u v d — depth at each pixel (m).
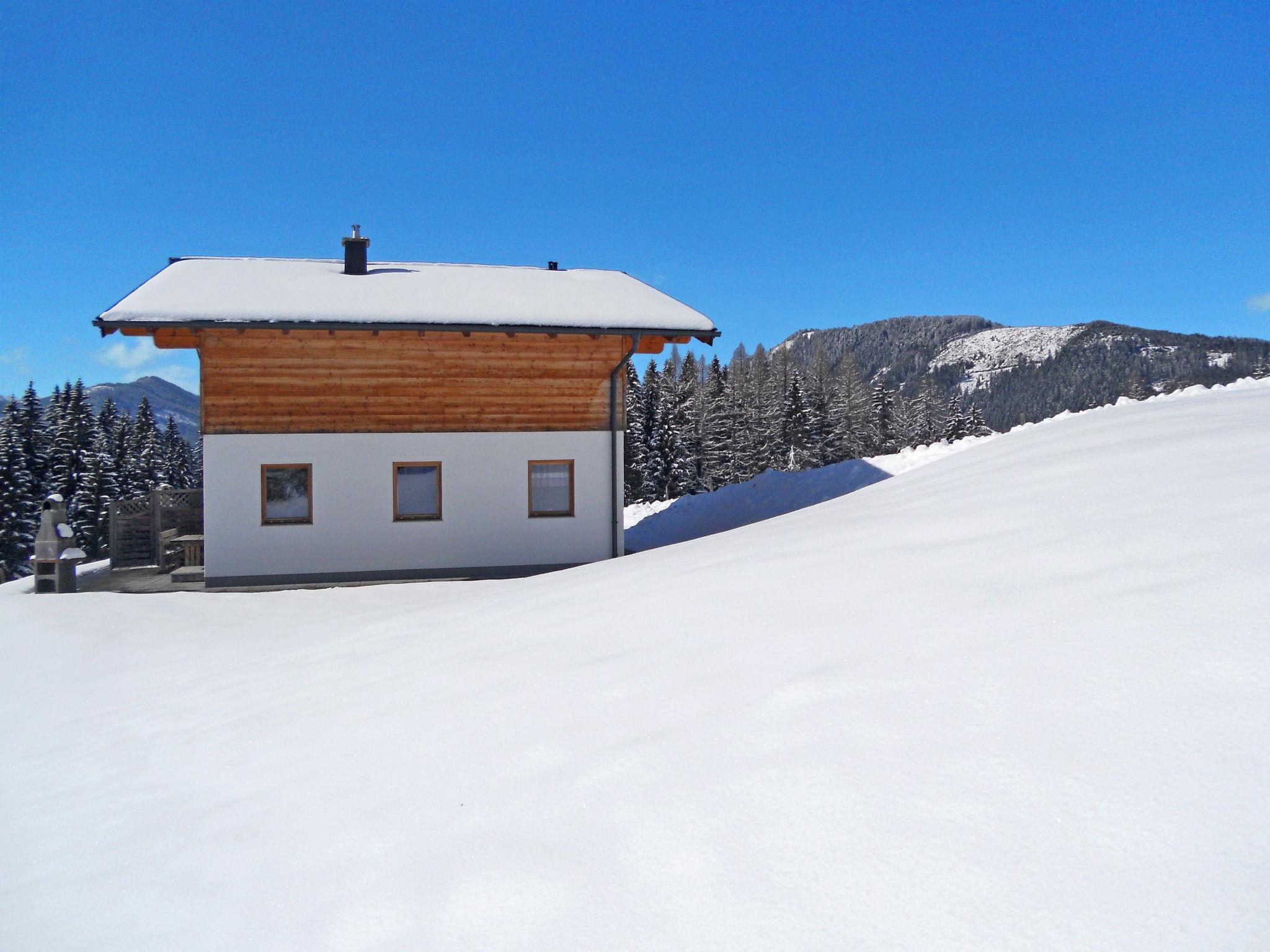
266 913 2.02
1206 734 1.78
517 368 13.22
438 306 12.94
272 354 12.41
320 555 12.50
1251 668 1.97
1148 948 1.30
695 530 19.56
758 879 1.71
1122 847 1.53
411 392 12.84
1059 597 2.71
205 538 12.21
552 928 1.70
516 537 13.19
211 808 2.87
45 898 2.38
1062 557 3.14
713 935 1.58
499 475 13.14
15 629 8.20
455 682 3.65
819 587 3.58
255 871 2.27
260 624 8.32
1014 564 3.21
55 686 5.99
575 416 13.42
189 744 3.84
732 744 2.28
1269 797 1.55
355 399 12.66
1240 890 1.37
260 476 12.37
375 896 1.97
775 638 3.03
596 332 12.82
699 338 13.65
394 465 12.78
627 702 2.80
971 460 7.83
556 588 6.07
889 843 1.71
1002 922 1.44
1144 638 2.25
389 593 10.73
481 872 1.96
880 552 3.95
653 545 17.80
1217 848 1.47
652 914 1.68
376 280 14.25
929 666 2.44
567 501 13.45
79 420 48.03
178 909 2.14
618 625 3.86
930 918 1.49
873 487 8.88
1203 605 2.35
